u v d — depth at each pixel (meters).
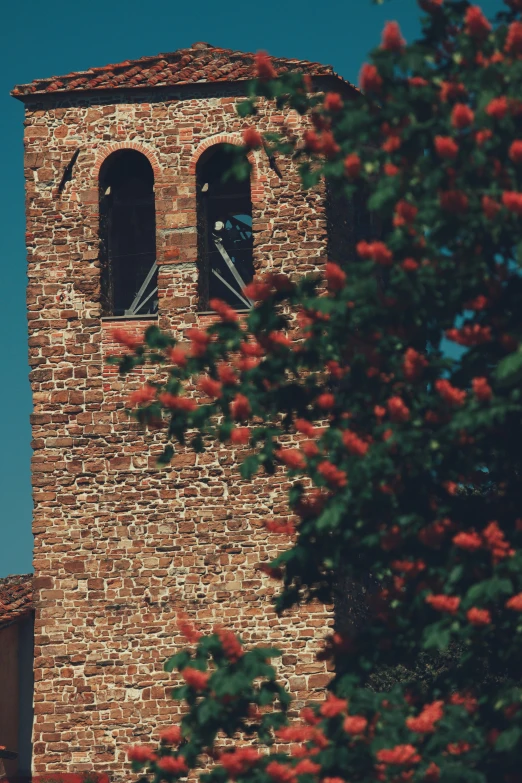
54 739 45.06
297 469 23.78
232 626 44.78
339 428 23.47
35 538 46.28
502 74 22.22
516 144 21.59
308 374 38.88
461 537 22.14
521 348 21.39
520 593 22.45
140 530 45.75
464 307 22.86
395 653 24.11
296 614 44.44
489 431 23.27
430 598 22.25
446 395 22.16
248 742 43.50
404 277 22.44
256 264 46.38
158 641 45.12
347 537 23.80
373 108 23.16
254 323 24.58
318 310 23.27
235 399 24.98
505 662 23.52
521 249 21.45
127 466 46.09
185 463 45.72
